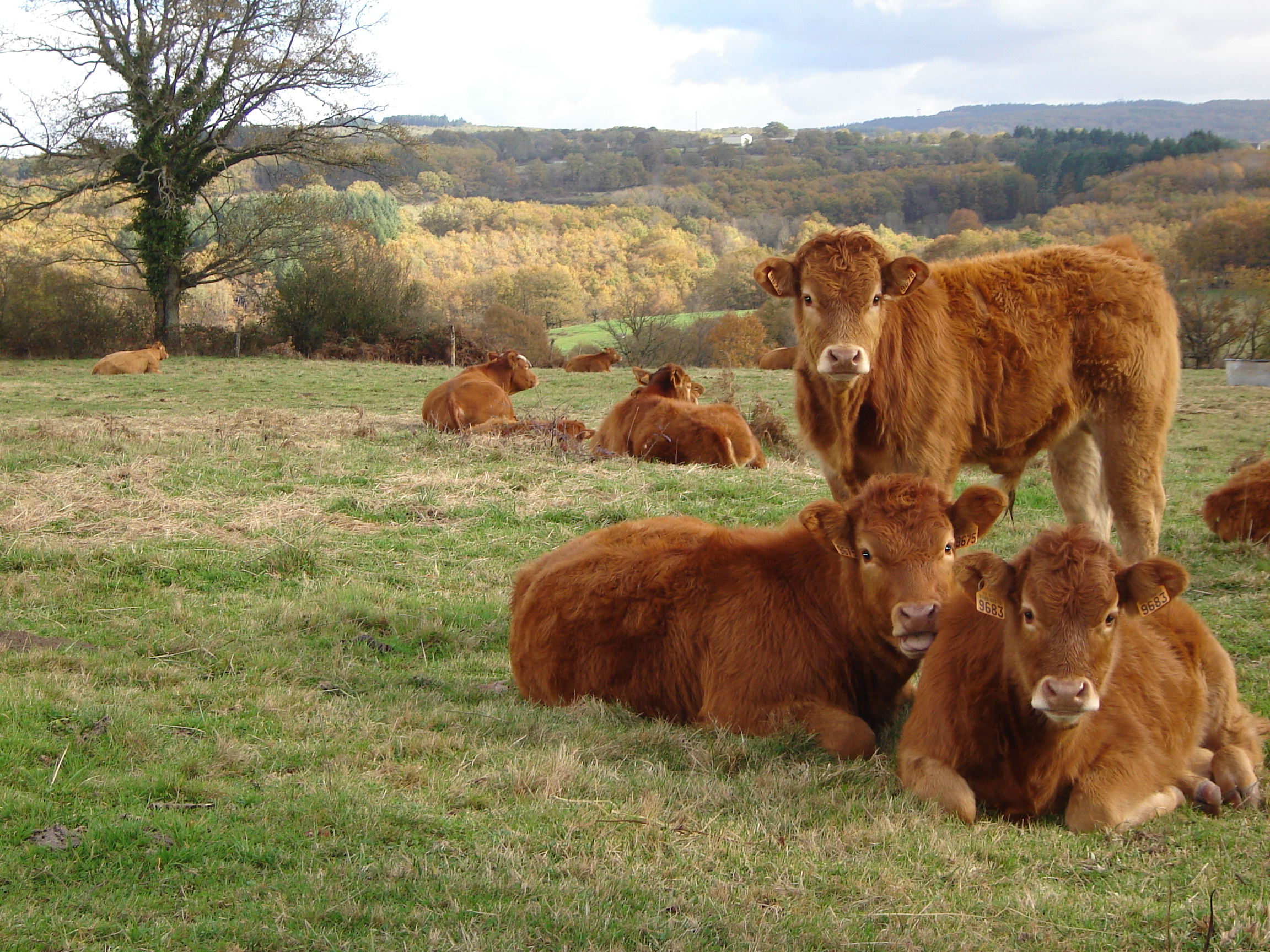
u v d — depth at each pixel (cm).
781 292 701
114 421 1518
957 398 711
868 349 667
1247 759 482
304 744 504
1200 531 1003
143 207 3856
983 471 1360
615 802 439
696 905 349
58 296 3769
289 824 405
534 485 1177
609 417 1483
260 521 992
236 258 4000
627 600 596
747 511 1085
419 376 2827
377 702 582
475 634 742
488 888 355
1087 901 362
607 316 7594
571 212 11381
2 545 872
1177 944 328
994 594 439
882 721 567
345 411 1889
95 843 378
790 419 1889
